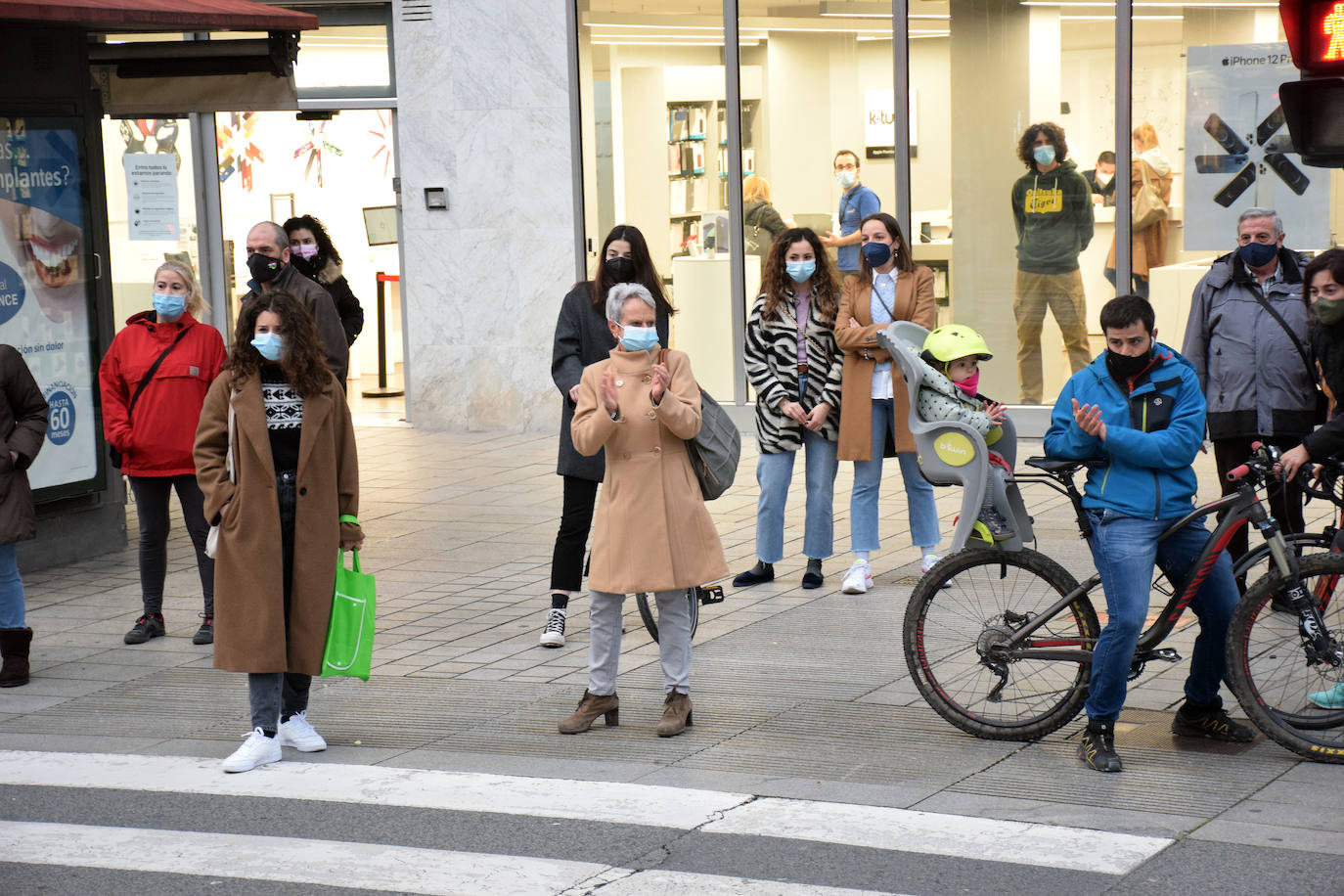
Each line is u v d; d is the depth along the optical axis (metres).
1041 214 12.39
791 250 8.12
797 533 9.76
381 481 12.09
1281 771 5.44
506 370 14.13
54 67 9.52
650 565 6.01
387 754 6.01
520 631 7.78
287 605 5.94
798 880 4.62
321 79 14.26
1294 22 4.69
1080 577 8.11
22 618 7.19
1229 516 5.53
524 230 13.91
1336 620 5.55
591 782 5.59
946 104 12.59
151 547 7.88
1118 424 5.52
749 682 6.77
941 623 5.99
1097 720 5.57
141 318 7.90
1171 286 12.09
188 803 5.51
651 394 5.94
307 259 9.99
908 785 5.43
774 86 13.13
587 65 13.63
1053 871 4.62
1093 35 12.05
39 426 7.21
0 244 9.21
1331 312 6.14
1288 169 11.61
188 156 14.48
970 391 6.40
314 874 4.80
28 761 6.05
